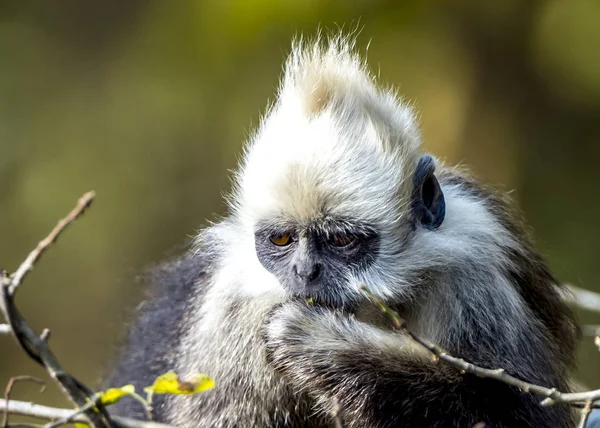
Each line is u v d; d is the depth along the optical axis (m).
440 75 21.77
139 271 15.59
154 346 12.06
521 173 22.34
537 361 9.61
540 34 22.02
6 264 24.16
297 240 9.35
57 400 22.34
